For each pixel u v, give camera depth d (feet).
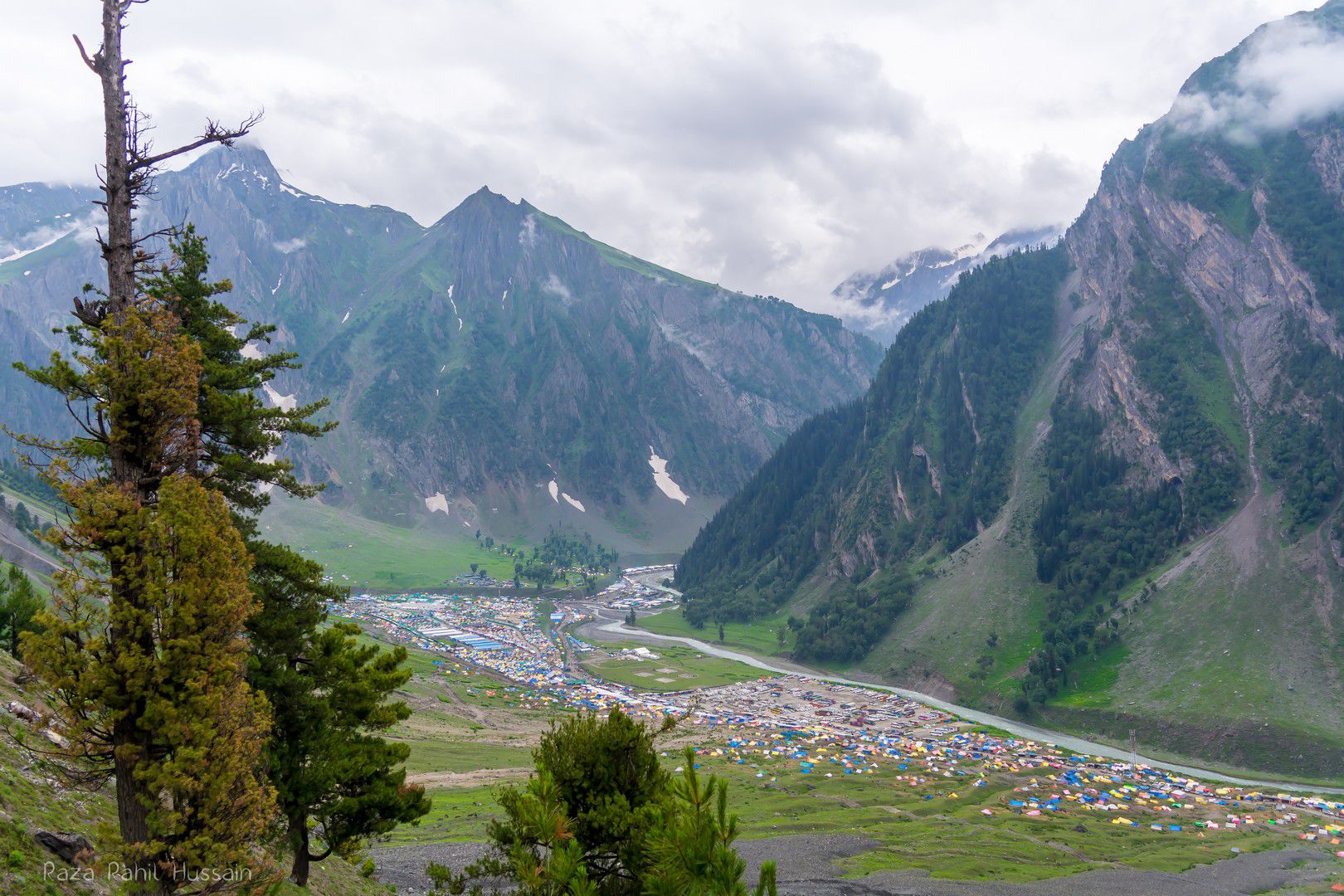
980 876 329.93
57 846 100.48
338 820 140.87
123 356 92.02
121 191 96.94
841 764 562.25
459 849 266.16
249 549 141.18
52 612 86.22
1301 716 643.86
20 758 120.98
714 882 62.13
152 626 89.56
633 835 106.42
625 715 123.13
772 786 492.95
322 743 136.36
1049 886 323.78
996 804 482.69
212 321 155.94
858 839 378.32
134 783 88.28
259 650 137.08
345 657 145.59
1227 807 502.79
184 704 88.07
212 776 87.51
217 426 143.13
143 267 101.76
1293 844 424.46
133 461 97.14
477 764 446.19
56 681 85.51
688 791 66.28
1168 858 388.57
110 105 95.76
